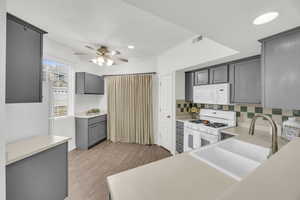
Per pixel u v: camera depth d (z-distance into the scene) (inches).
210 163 40.3
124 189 28.5
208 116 119.2
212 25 46.0
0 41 33.4
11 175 47.8
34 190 55.2
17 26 52.6
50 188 62.0
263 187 19.3
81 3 65.1
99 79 163.3
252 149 61.1
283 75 50.8
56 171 65.0
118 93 163.8
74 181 86.3
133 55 147.3
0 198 34.4
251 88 80.8
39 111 76.0
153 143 154.3
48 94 81.6
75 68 140.6
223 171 36.0
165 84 137.6
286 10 37.7
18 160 49.4
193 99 118.1
